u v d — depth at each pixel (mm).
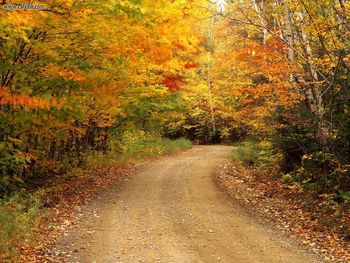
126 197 14328
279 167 17141
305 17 13820
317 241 9180
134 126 30875
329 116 12750
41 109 12539
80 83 13211
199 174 19781
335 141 12648
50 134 14984
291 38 13523
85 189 15539
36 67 11758
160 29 12547
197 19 13750
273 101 16297
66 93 13445
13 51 11117
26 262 7531
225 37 24297
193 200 13844
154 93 20703
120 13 10297
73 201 13273
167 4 11828
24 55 11367
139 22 11172
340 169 11695
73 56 12398
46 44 11086
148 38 12484
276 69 13578
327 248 8680
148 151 28594
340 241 9055
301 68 13938
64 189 15055
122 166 22719
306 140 14508
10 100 10086
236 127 39406
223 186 16547
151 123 32750
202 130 46219
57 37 11039
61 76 12211
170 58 15805
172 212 12094
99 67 13719
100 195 14633
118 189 15883
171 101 27922
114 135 27859
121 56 13562
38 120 12703
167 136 48938
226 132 41562
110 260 7898
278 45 13703
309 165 13719
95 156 22938
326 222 10289
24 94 10391
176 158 27812
